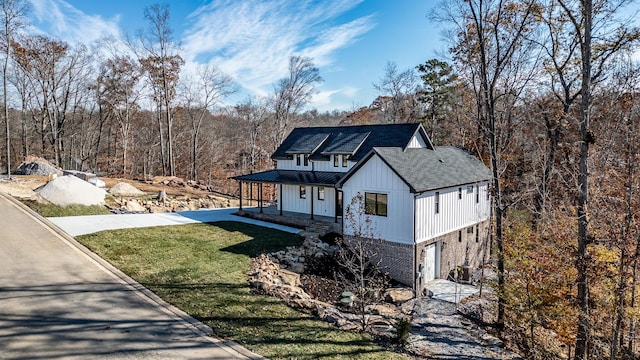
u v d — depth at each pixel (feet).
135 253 47.98
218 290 38.50
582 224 37.42
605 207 40.93
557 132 81.46
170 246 52.70
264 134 182.80
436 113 135.74
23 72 131.64
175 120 174.70
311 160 81.46
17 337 26.50
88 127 162.30
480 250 74.33
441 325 43.62
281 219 75.10
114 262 43.70
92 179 99.86
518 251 43.04
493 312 48.34
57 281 37.04
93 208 73.10
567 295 39.29
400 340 33.99
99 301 33.35
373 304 45.85
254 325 31.50
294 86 146.41
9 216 59.77
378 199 58.23
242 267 47.06
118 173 162.30
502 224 48.32
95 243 49.96
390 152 59.67
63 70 136.05
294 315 34.76
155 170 180.04
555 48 66.74
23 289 34.63
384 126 79.05
